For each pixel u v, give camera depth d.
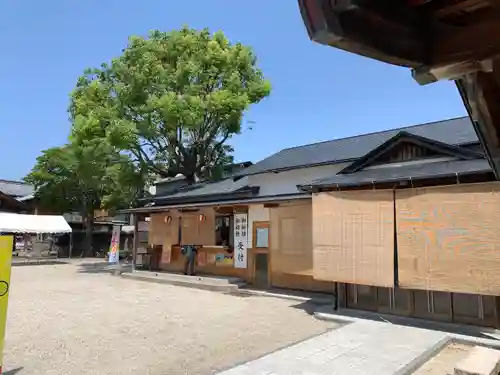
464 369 5.12
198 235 15.70
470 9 1.24
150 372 5.88
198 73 19.64
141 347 7.14
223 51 20.53
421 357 6.36
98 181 26.66
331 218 9.51
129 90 18.73
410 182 8.57
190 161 22.20
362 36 1.07
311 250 11.45
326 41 1.03
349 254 9.14
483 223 7.45
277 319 9.31
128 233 32.88
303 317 9.49
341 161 13.87
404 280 8.32
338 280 9.26
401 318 8.81
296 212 11.91
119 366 6.14
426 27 1.25
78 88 20.44
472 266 7.50
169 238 16.95
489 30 1.23
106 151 18.77
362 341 7.27
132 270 18.36
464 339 7.32
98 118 18.23
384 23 1.12
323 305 10.73
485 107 1.67
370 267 8.80
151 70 18.94
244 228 14.09
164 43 20.61
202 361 6.36
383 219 8.73
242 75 21.34
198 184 21.47
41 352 6.82
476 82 1.58
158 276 16.31
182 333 8.10
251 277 13.87
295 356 6.46
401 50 1.19
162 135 20.09
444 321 8.32
